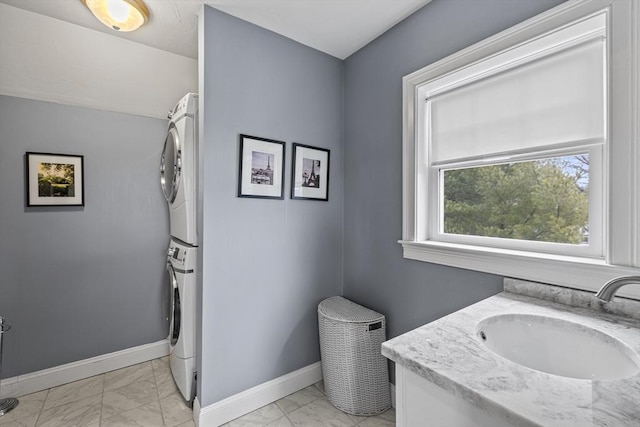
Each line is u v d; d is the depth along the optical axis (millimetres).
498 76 1492
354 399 1849
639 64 1021
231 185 1856
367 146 2186
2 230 2010
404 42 1894
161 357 2598
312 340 2246
